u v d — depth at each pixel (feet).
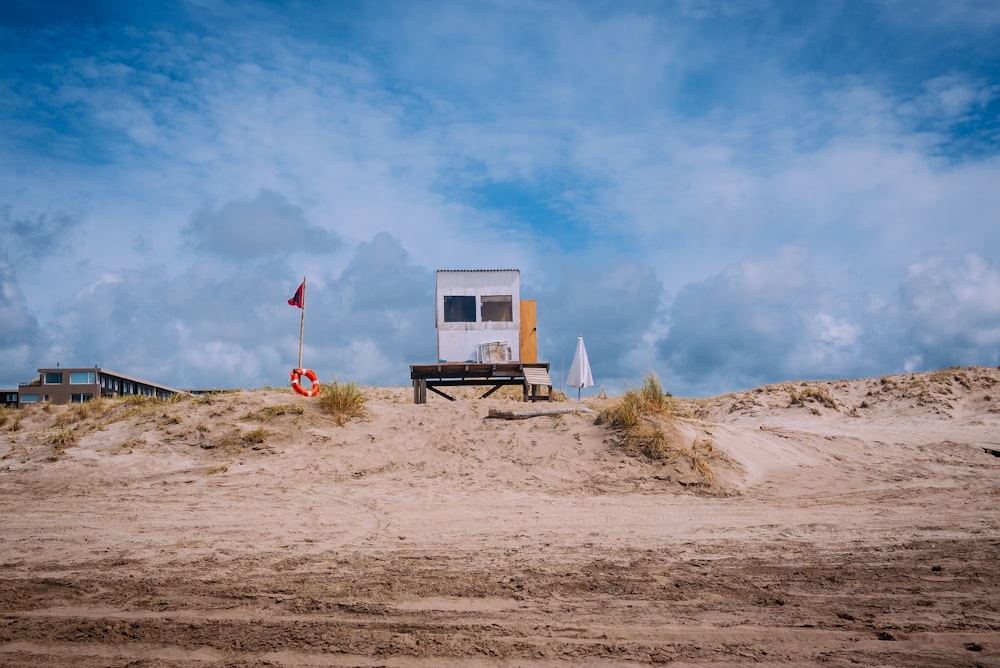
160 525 25.07
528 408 44.21
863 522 25.39
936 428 57.41
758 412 70.44
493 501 29.35
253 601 16.44
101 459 36.86
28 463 36.88
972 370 72.84
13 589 17.49
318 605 16.08
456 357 59.93
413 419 43.16
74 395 216.54
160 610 15.85
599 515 26.76
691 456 34.37
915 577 18.16
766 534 23.40
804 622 14.84
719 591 17.08
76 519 26.13
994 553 20.61
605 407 43.73
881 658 12.89
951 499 30.25
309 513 27.12
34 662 12.94
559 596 16.74
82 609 15.94
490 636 14.15
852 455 40.01
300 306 49.37
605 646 13.57
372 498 29.86
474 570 19.04
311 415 42.06
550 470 34.19
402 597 16.69
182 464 36.29
